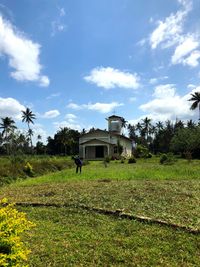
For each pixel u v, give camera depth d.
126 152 61.69
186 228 7.66
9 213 4.54
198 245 6.72
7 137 79.06
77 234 7.45
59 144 88.81
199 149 48.44
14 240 4.06
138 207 9.86
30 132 83.94
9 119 77.88
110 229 7.85
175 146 56.97
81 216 9.04
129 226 8.01
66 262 5.90
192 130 57.44
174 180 16.31
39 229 7.87
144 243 6.85
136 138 104.56
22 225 4.50
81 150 57.72
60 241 7.00
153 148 89.56
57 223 8.49
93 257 6.13
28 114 79.25
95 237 7.24
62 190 13.40
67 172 24.70
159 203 10.34
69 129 83.75
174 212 9.29
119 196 11.37
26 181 19.34
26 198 12.15
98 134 57.62
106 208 9.77
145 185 13.85
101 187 13.65
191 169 22.23
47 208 10.09
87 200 10.86
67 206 10.16
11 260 3.96
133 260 6.00
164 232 7.51
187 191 12.34
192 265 5.80
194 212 9.29
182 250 6.49
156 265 5.78
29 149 90.31
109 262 5.94
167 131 84.94
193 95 60.09
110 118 61.72
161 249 6.53
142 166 29.48
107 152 56.78
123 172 21.48
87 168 29.89
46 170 27.36
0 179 18.88
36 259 5.95
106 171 23.52
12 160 28.22
